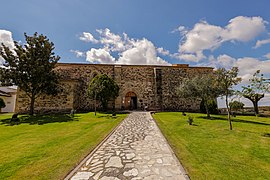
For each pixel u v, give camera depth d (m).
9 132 9.16
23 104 18.52
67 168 4.14
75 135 7.82
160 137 7.23
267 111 22.84
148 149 5.61
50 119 13.42
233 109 23.72
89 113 17.27
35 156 5.05
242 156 5.11
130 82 22.52
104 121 11.88
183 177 3.66
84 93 21.17
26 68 15.58
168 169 4.06
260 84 8.90
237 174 3.89
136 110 21.16
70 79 19.19
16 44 15.61
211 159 4.77
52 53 17.05
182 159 4.70
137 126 9.79
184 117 14.16
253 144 6.47
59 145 6.18
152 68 23.56
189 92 15.71
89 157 4.92
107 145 6.15
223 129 9.41
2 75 14.78
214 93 14.81
